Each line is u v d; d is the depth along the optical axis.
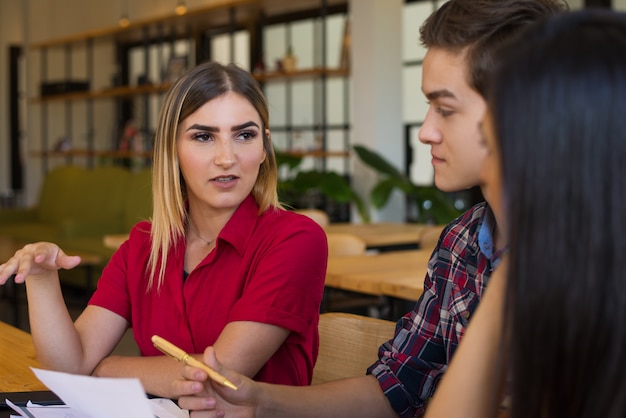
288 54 6.97
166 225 1.70
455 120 1.13
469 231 1.37
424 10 6.62
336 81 7.25
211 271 1.67
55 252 1.56
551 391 0.70
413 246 4.76
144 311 1.73
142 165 9.21
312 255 1.65
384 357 1.44
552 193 0.66
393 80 6.34
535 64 0.68
